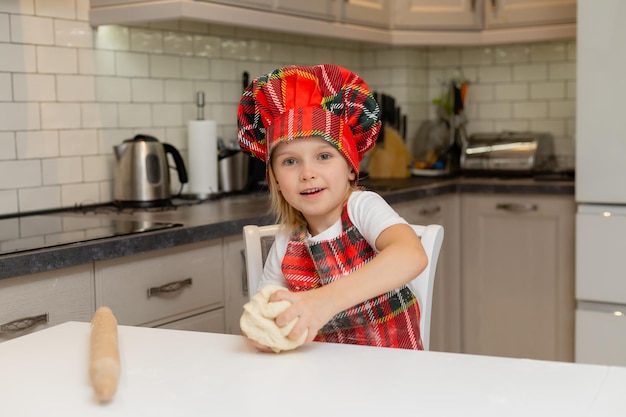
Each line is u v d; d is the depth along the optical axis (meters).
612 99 2.78
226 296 2.36
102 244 1.93
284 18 2.91
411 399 0.85
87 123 2.72
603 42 2.77
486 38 3.69
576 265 2.91
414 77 4.08
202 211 2.56
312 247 1.37
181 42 3.07
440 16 3.64
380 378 0.92
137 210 2.60
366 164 3.98
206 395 0.88
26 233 2.08
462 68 4.13
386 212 1.29
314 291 1.07
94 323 1.11
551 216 3.30
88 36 2.71
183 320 2.22
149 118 2.95
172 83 3.04
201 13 2.55
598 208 2.87
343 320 1.34
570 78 3.88
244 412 0.83
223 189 3.09
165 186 2.73
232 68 3.32
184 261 2.21
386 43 3.61
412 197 3.14
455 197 3.52
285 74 1.27
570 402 0.83
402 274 1.12
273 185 1.39
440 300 3.46
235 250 2.39
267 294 1.04
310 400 0.85
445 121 4.02
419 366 0.96
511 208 3.38
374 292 1.10
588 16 2.78
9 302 1.75
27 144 2.54
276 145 1.25
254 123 1.37
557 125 3.92
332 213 1.37
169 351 1.05
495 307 3.48
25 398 0.89
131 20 2.61
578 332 2.92
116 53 2.81
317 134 1.23
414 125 4.09
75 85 2.68
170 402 0.86
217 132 3.25
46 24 2.58
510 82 4.02
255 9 2.79
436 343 3.47
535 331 3.39
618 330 2.86
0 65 2.45
